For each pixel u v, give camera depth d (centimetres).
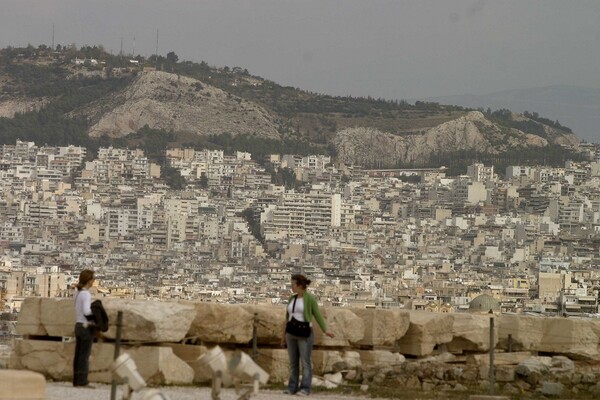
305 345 5797
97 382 5888
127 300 6025
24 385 4509
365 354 6600
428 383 6241
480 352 7050
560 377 6328
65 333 6053
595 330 7250
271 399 5528
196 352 5997
